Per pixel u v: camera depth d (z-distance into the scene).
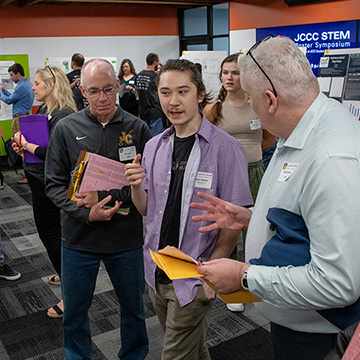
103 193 1.98
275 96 1.11
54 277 3.41
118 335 2.69
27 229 4.66
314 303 1.01
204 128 1.62
